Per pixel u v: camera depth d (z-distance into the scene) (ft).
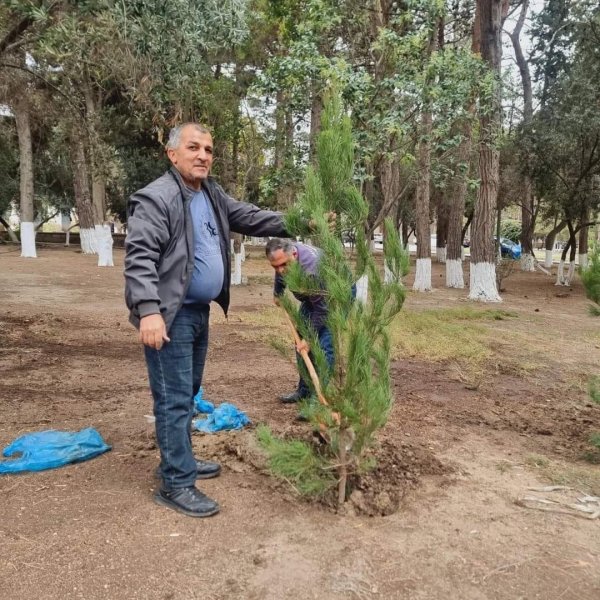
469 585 7.38
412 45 25.27
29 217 69.46
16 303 33.73
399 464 11.09
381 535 8.57
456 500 9.86
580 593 7.29
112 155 32.22
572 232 60.64
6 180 91.09
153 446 11.91
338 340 9.15
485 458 12.00
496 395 17.63
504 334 28.68
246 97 43.42
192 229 8.80
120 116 46.88
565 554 8.20
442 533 8.69
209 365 20.22
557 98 57.62
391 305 9.46
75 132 31.78
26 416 13.92
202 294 9.10
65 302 35.14
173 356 8.86
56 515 8.91
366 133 24.32
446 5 29.35
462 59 26.37
